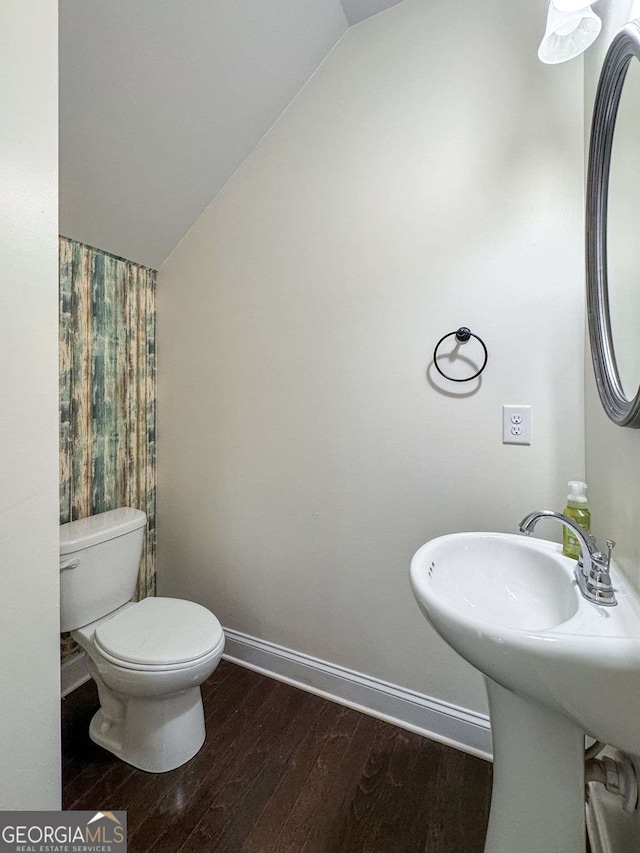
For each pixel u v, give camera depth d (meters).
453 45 1.27
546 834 0.78
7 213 0.68
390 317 1.40
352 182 1.44
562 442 1.19
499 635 0.63
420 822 1.10
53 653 0.79
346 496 1.51
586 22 0.90
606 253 0.95
